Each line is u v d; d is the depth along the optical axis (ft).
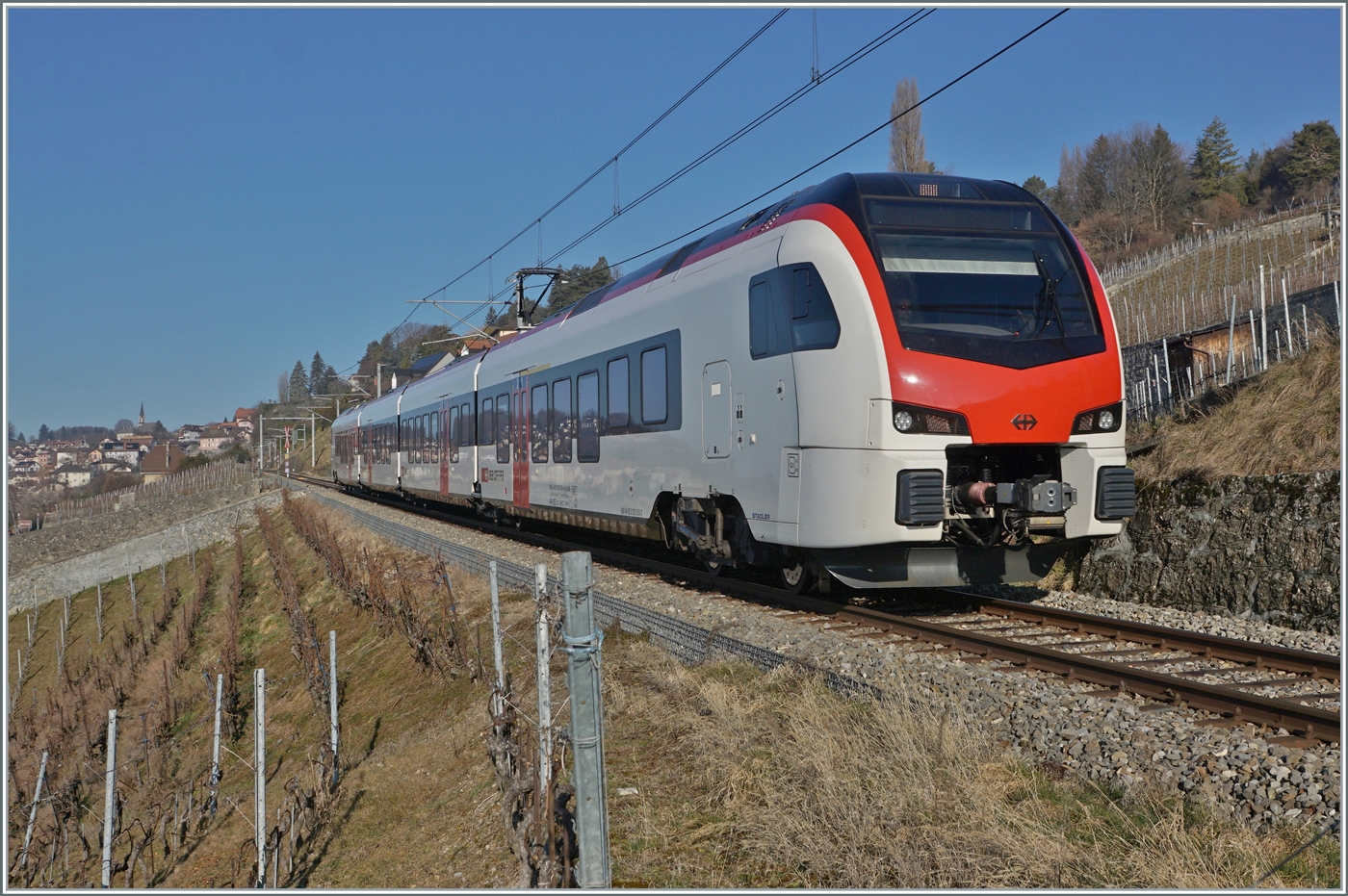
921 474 25.44
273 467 295.07
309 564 90.79
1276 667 22.18
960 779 15.57
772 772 17.10
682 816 16.66
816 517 26.94
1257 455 33.09
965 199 28.94
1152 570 33.04
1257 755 15.30
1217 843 13.11
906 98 187.52
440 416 75.87
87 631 124.36
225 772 41.11
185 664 74.95
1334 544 26.99
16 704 93.09
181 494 233.55
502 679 23.03
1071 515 27.12
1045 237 28.58
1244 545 29.81
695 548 35.91
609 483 41.45
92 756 52.08
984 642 23.77
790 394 28.14
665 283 36.83
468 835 20.12
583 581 12.94
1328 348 35.35
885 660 22.38
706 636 26.40
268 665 60.64
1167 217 285.43
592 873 12.81
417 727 32.65
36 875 30.73
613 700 23.72
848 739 17.40
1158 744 16.01
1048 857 13.25
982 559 28.32
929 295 26.63
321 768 28.35
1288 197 267.18
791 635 25.68
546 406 49.75
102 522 209.26
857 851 14.05
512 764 17.67
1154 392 50.70
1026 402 26.00
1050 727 17.42
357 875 21.12
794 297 28.19
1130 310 105.40
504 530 60.64
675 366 35.29
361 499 116.47
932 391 25.58
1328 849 12.72
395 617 48.21
